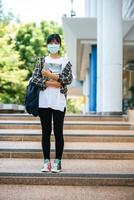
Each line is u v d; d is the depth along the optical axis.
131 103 20.86
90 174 6.04
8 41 27.98
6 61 25.81
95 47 18.80
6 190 5.61
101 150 7.74
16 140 9.06
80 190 5.69
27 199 5.13
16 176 6.02
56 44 6.20
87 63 25.20
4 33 26.69
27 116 11.55
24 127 10.34
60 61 6.21
